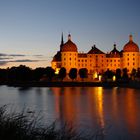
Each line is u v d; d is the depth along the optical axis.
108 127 54.31
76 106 97.25
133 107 94.00
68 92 176.00
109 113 77.38
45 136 17.41
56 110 83.88
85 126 54.81
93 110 85.00
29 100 121.88
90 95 150.50
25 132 16.91
